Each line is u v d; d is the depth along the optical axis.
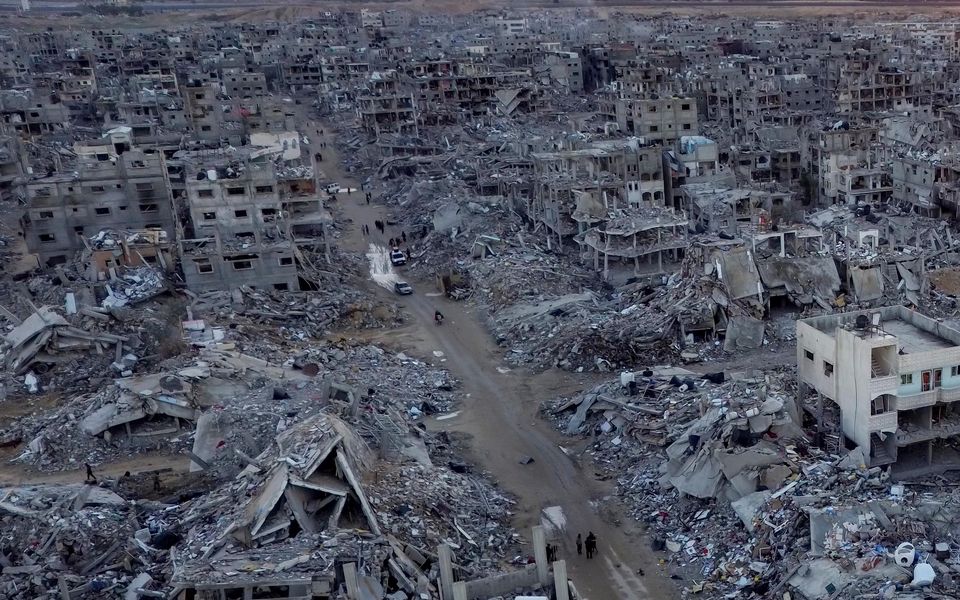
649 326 79.75
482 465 61.91
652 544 51.12
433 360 81.31
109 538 50.44
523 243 108.31
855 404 52.16
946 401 51.53
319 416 55.75
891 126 148.00
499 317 89.06
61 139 165.50
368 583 42.72
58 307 84.62
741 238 88.81
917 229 104.81
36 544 49.97
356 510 49.78
